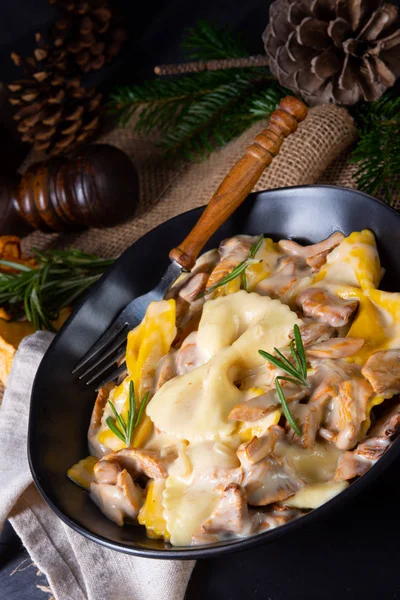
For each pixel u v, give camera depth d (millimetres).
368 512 591
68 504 586
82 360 658
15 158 983
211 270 672
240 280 640
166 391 598
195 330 643
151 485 582
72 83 896
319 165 770
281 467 549
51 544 655
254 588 589
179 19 965
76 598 633
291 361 582
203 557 527
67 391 648
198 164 896
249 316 613
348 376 564
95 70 962
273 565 594
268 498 545
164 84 880
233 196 650
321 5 758
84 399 650
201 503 557
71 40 908
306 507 543
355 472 541
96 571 619
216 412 576
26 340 721
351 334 584
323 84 782
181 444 580
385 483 597
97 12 905
